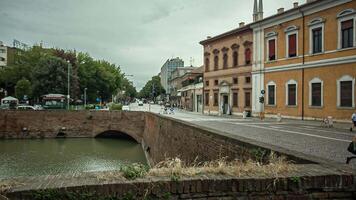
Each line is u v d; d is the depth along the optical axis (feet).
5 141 140.87
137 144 141.59
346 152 37.70
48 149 119.14
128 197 13.82
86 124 154.20
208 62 169.68
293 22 105.29
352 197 15.89
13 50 358.84
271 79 116.98
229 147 33.40
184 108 252.01
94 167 86.99
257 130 65.98
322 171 16.55
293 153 21.98
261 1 135.54
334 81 89.45
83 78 258.78
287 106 108.27
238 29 136.46
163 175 15.23
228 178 15.03
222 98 156.04
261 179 15.21
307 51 99.35
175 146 63.10
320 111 94.38
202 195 14.69
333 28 89.61
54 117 152.76
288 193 15.39
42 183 13.74
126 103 442.91
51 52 252.01
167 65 537.24
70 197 13.26
